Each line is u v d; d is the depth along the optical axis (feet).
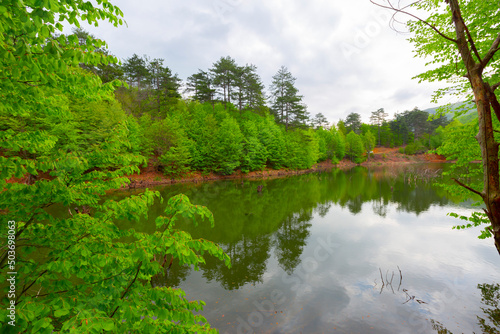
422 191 84.43
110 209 9.13
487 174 7.52
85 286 8.41
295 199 71.77
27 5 6.08
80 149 8.79
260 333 17.87
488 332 17.99
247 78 169.99
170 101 135.64
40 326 5.82
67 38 7.21
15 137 8.32
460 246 34.88
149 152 101.30
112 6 7.62
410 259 30.86
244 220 49.55
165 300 7.77
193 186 94.07
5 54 5.86
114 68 107.14
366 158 250.78
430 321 19.31
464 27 7.83
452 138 23.59
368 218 51.24
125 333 7.80
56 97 9.45
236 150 128.47
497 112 7.79
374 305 21.45
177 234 7.29
